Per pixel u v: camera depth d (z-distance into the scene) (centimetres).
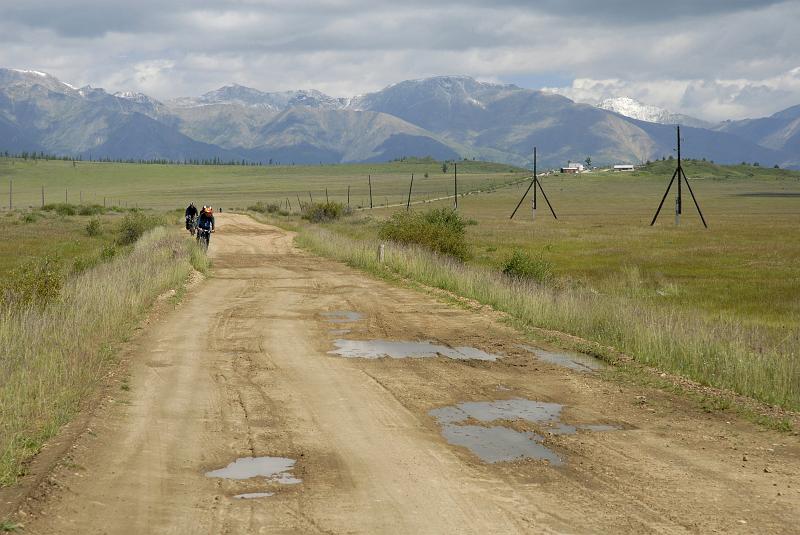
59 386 1370
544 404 1399
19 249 5678
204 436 1163
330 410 1333
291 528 814
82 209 13900
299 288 3262
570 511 870
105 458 1043
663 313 2356
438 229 4559
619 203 19325
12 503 861
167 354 1806
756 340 1975
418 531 807
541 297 2467
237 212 13425
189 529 809
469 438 1175
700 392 1487
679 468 1036
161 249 4056
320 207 9981
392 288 3259
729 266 4747
